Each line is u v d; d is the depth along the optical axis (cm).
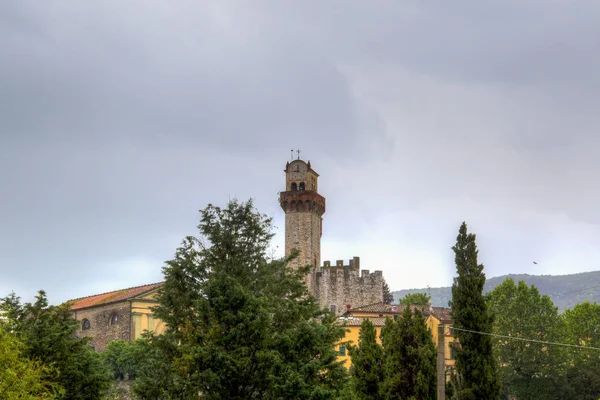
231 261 5306
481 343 5350
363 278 14100
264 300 4825
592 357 10306
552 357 10106
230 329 4603
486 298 5609
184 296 5144
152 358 4978
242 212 5569
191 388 4416
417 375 4725
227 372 4469
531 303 10506
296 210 14162
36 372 4241
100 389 5366
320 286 13988
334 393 4500
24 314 5344
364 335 5141
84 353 5416
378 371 4972
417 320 4956
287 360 4641
